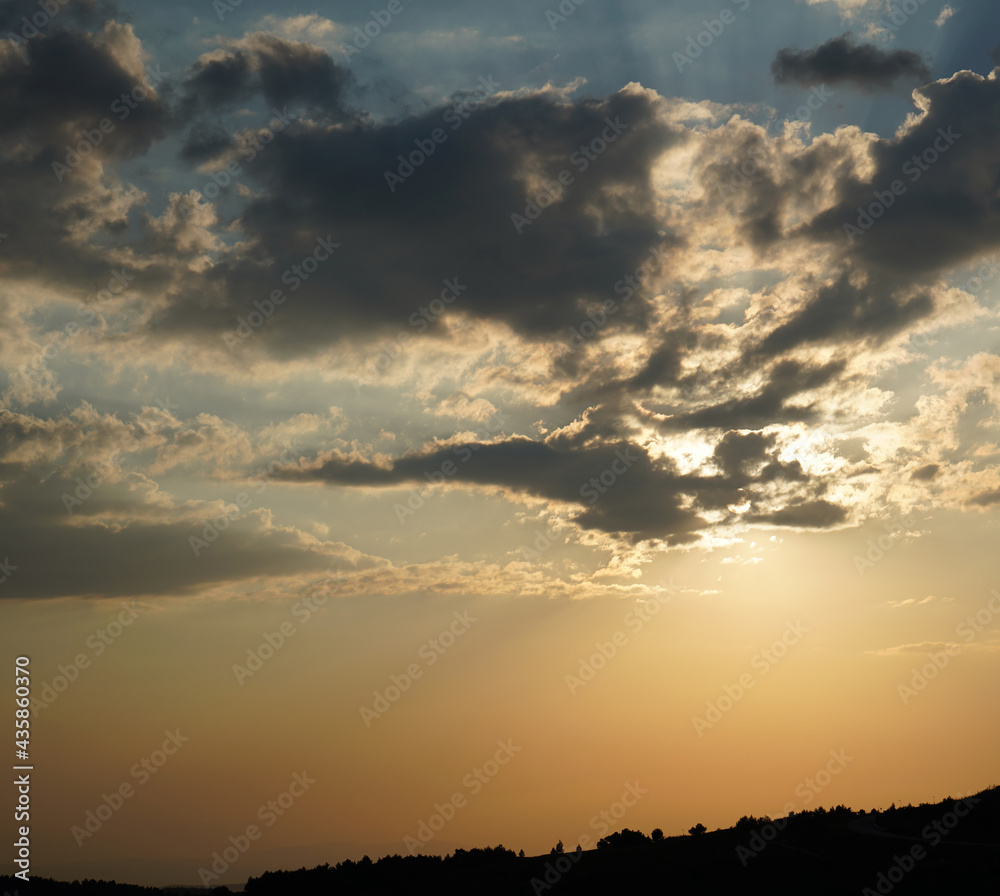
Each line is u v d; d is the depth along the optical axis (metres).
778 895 43.06
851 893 41.44
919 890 40.66
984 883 40.16
